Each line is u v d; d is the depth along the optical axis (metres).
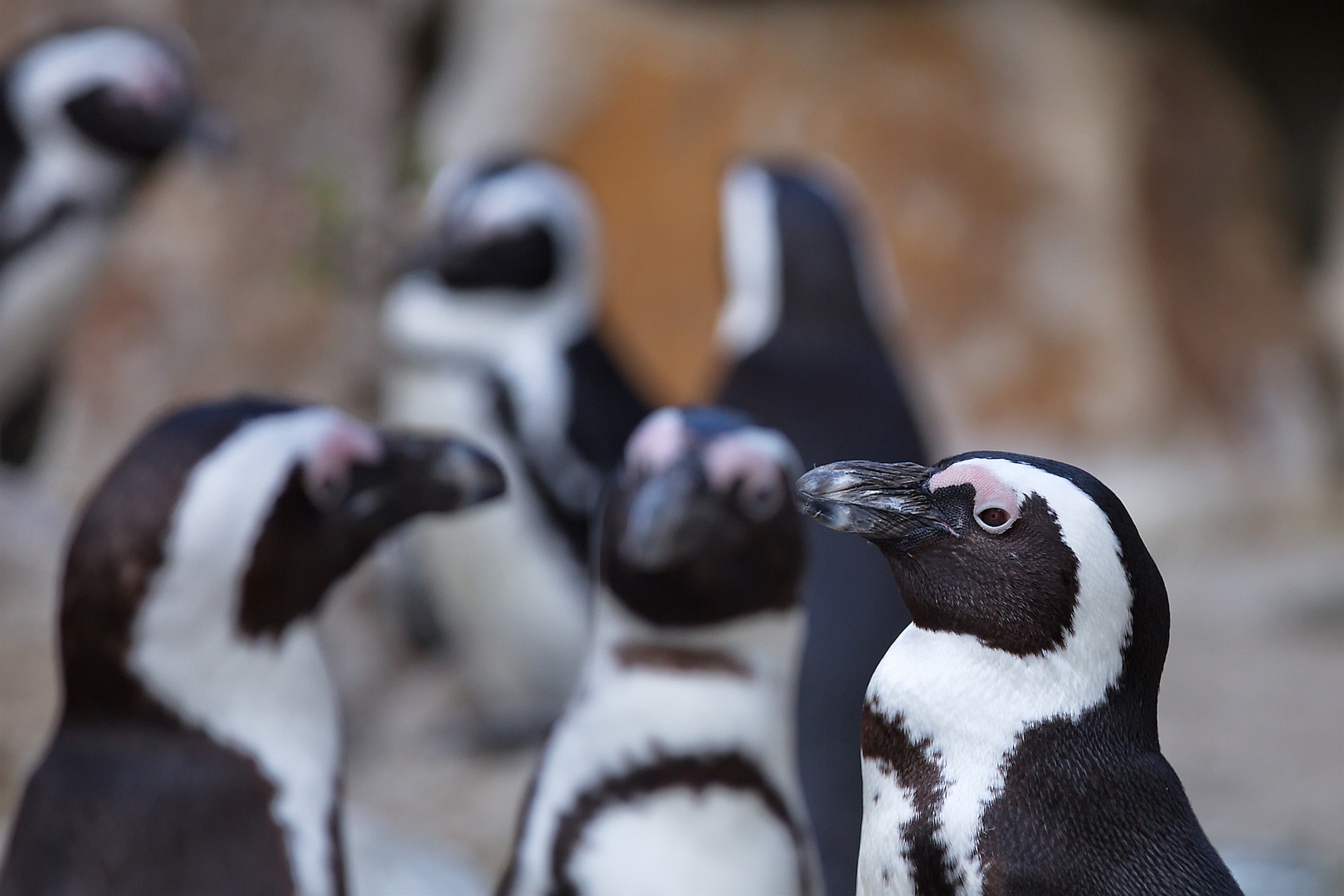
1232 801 9.24
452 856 7.38
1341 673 12.35
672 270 16.25
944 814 3.22
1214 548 16.94
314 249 12.75
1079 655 3.25
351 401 12.67
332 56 13.31
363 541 4.49
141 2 12.59
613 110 16.77
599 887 4.53
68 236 9.91
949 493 3.41
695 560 4.57
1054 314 17.00
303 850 4.21
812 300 7.68
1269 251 19.14
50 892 4.03
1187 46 19.70
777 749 4.75
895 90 17.19
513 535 9.43
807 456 7.30
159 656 4.17
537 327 9.69
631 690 4.65
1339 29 21.03
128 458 4.26
